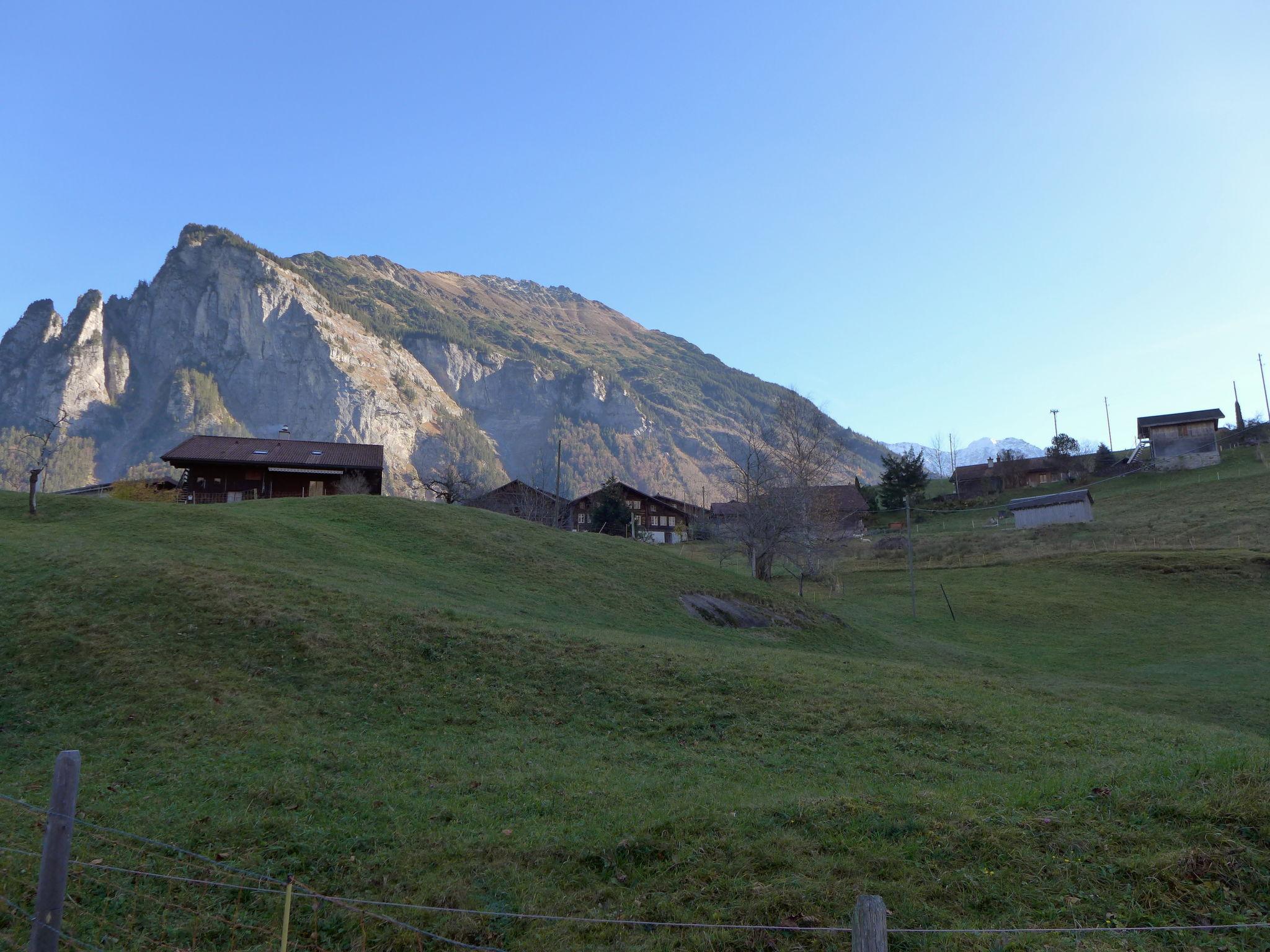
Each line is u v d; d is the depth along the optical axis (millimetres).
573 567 43906
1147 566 66000
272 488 75875
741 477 73125
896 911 9539
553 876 11438
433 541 43625
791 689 23953
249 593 27031
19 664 21453
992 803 12375
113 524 37250
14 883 10922
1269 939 8609
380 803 14727
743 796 14828
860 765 18016
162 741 17875
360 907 10812
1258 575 60188
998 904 9656
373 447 83062
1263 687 35250
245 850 12641
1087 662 44812
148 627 23953
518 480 98625
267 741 18109
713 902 10172
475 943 9859
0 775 15875
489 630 26875
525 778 16375
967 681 28047
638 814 13742
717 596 44656
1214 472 106562
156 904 10805
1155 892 9508
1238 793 11172
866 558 86062
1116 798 11688
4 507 40781
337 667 22953
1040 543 81688
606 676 24188
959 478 131375
